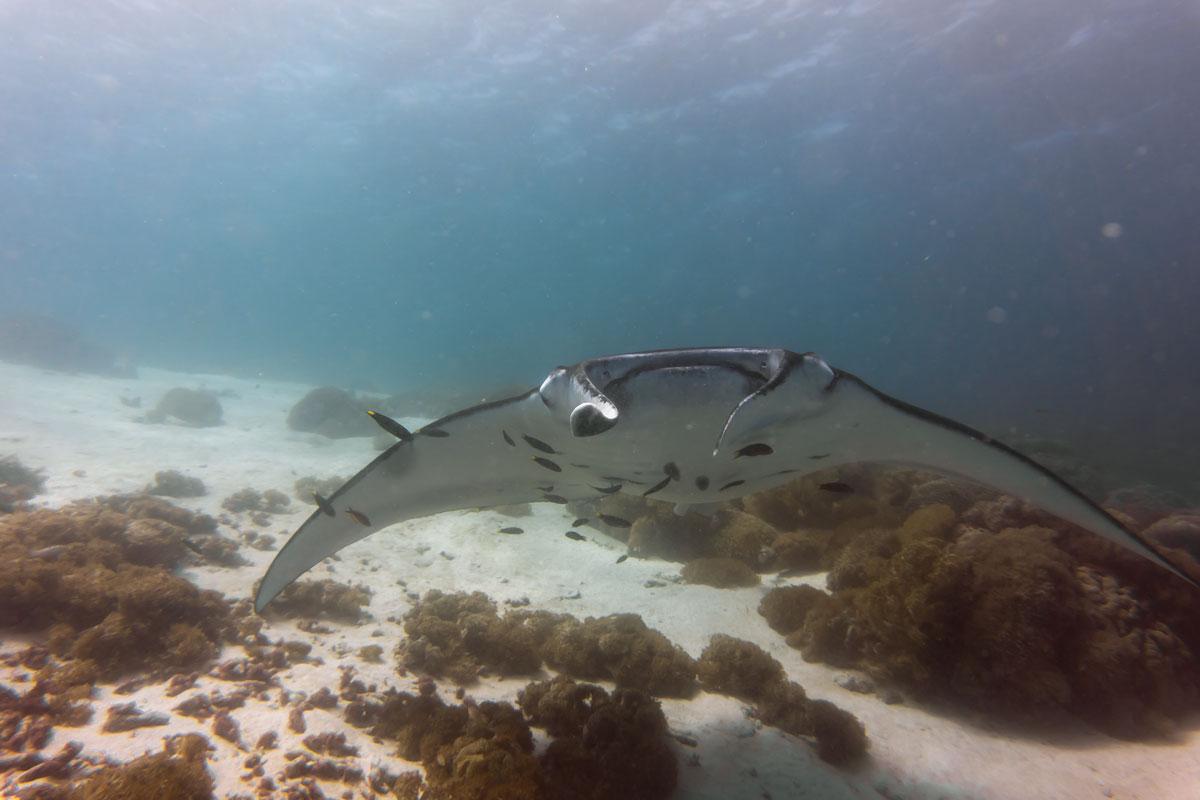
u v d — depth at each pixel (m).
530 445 3.91
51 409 12.11
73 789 2.62
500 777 2.80
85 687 3.43
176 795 2.56
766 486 4.21
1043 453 12.04
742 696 4.30
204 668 3.97
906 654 4.36
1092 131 34.28
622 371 3.11
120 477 8.55
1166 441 20.72
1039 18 23.19
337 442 13.68
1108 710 4.05
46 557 4.64
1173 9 22.28
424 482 4.41
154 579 4.32
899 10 23.09
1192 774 3.56
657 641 4.60
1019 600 4.20
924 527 5.61
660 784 3.16
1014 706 4.06
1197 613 4.56
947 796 3.39
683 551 7.13
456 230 64.50
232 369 33.06
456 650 4.50
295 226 69.25
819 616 4.99
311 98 32.91
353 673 4.14
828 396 2.99
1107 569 4.93
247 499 8.26
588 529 8.30
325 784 2.97
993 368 69.00
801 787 3.34
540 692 3.79
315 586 5.34
